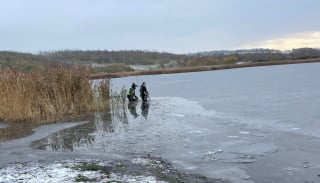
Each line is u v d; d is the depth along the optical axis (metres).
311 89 31.17
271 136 14.37
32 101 21.52
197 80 56.53
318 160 10.88
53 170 10.41
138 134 15.68
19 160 12.02
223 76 64.19
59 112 21.88
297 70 70.88
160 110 23.28
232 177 9.66
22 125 19.36
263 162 10.93
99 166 10.80
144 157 11.87
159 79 68.31
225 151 12.38
